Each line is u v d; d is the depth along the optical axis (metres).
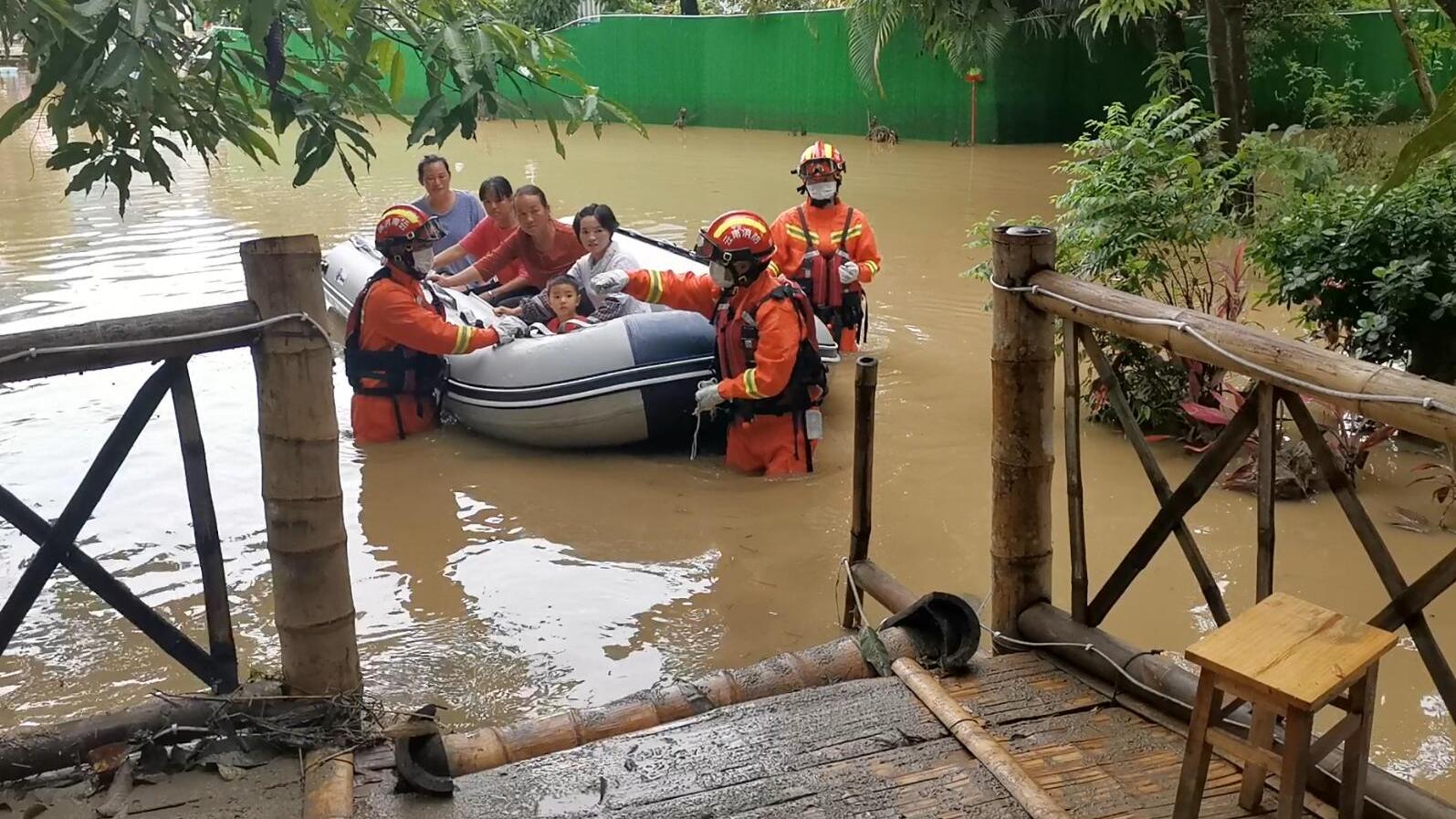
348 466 5.58
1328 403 2.36
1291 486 4.84
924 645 3.23
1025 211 11.30
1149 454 2.93
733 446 5.45
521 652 3.87
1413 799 2.33
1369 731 2.24
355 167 15.80
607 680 3.69
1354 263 5.09
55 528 2.74
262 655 3.86
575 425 5.58
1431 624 3.85
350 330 5.84
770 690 3.09
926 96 17.38
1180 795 2.31
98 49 2.43
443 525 4.88
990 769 2.65
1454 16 2.38
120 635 4.01
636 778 2.68
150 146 3.03
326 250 9.98
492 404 5.75
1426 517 4.63
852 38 11.07
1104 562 4.36
